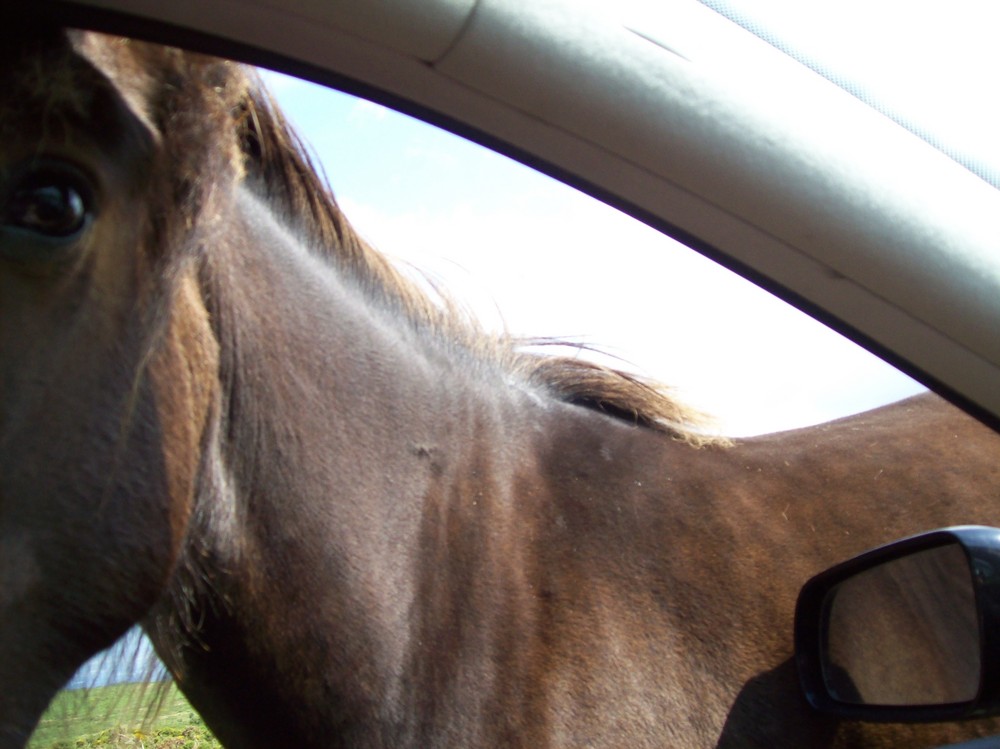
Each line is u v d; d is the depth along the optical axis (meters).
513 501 1.54
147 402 1.10
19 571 1.00
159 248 1.07
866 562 1.38
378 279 1.55
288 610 1.33
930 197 0.91
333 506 1.36
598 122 0.83
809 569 1.57
